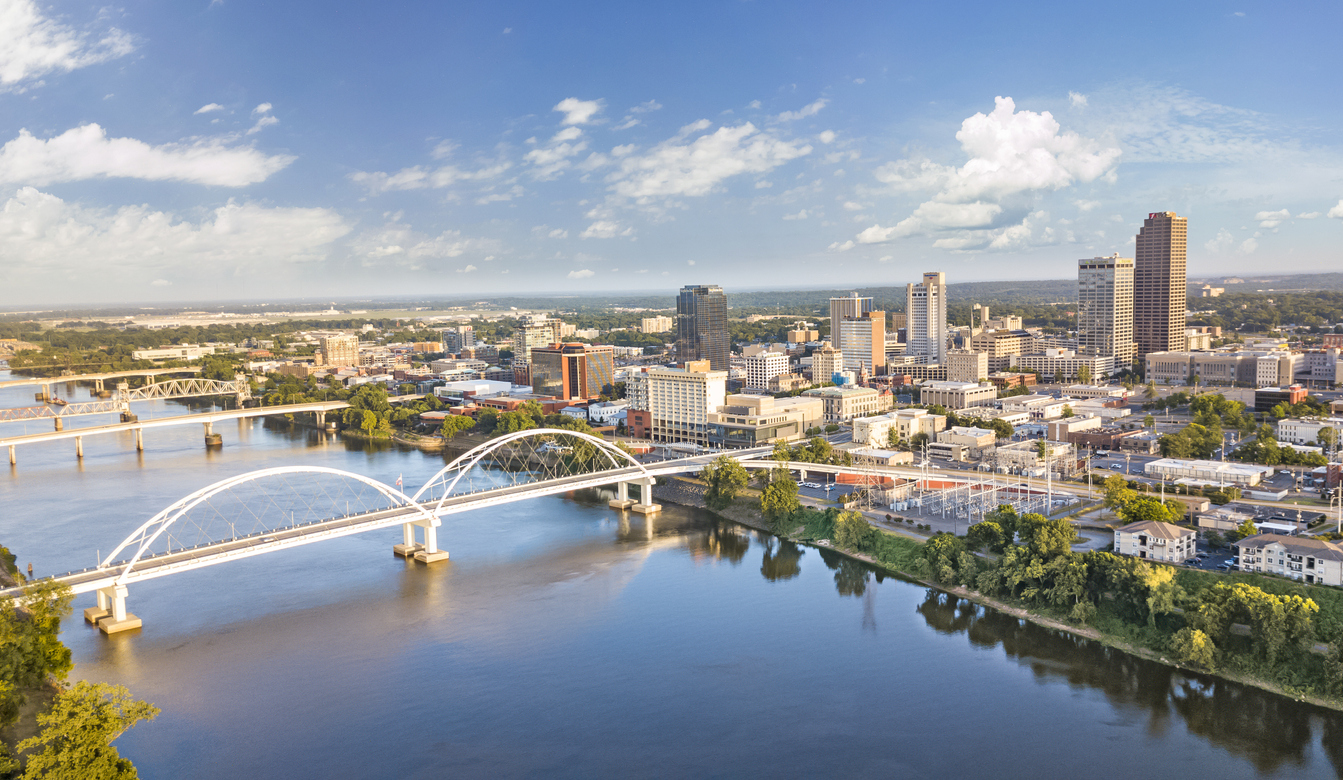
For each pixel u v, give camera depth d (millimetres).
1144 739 184500
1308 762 175250
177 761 180875
